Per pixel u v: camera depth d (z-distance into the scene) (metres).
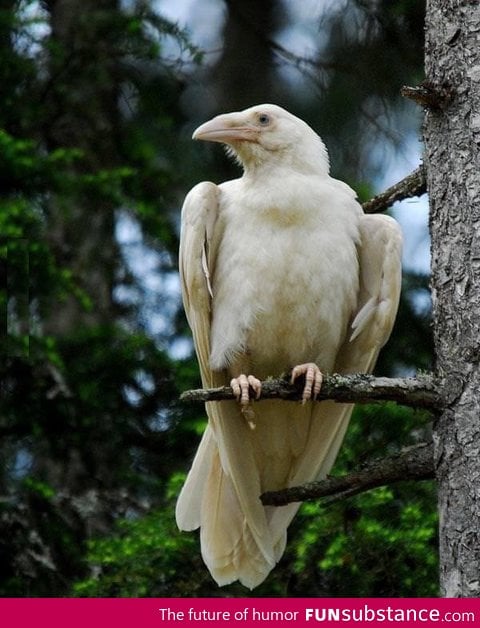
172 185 16.14
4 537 13.65
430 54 9.21
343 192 10.68
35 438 14.65
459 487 8.34
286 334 10.38
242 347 10.41
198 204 10.39
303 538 11.80
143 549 12.13
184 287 10.52
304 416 10.45
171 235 15.38
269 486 10.76
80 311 15.95
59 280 14.10
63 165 14.46
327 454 10.56
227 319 10.38
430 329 14.48
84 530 13.95
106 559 12.11
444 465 8.45
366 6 16.39
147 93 16.42
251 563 10.42
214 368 10.53
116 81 16.47
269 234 10.34
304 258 10.27
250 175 10.95
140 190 15.34
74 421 14.46
